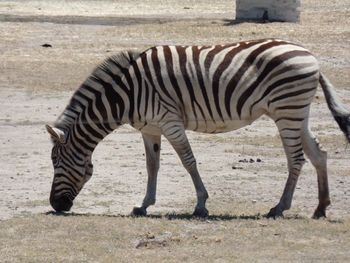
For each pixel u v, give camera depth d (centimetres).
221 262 1742
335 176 2673
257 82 2106
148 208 2278
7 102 4016
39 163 2889
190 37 6081
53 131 2131
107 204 2322
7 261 1758
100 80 2155
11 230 1995
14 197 2408
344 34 6162
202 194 2159
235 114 2133
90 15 7850
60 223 2041
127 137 3359
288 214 2209
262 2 6938
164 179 2639
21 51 5453
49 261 1758
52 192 2189
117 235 1942
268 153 3031
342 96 4125
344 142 3188
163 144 3228
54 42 5888
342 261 1753
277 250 1827
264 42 2139
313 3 8494
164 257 1775
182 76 2131
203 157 2966
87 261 1756
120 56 2150
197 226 2028
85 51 5484
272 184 2572
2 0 9156
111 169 2788
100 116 2158
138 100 2142
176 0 9412
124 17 7625
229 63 2125
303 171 2758
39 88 4331
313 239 1916
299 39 5972
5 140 3281
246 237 1925
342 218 2148
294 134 2109
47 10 8306
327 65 5050
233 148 3125
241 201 2356
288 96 2092
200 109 2139
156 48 2172
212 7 8725
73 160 2170
